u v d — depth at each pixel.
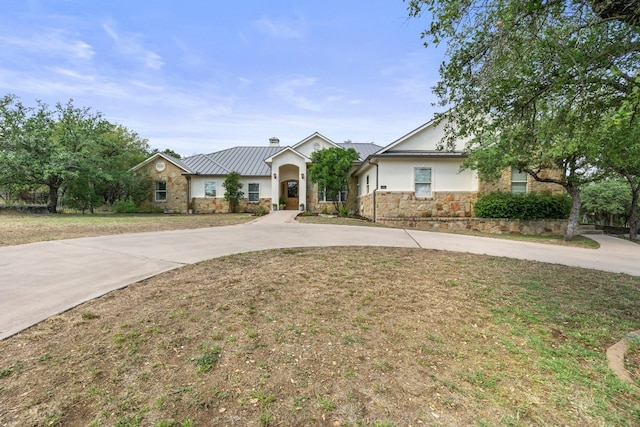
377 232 10.40
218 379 2.24
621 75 2.94
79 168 17.69
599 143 5.12
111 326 2.99
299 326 3.12
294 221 13.42
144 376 2.24
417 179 13.95
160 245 7.25
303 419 1.87
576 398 2.12
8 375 2.20
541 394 2.16
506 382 2.29
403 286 4.48
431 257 6.61
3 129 16.16
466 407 2.01
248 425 1.82
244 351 2.62
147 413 1.88
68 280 4.41
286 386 2.19
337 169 15.75
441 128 14.27
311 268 5.34
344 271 5.20
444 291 4.32
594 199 16.20
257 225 11.88
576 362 2.60
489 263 6.18
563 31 3.28
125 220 13.30
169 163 20.64
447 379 2.31
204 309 3.45
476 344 2.87
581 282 4.98
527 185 13.39
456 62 4.01
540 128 4.24
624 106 2.81
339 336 2.94
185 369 2.35
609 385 2.28
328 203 19.56
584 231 12.91
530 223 12.84
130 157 22.03
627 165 8.45
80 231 9.31
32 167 16.03
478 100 4.17
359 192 18.75
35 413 1.84
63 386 2.10
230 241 8.09
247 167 21.70
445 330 3.14
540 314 3.60
